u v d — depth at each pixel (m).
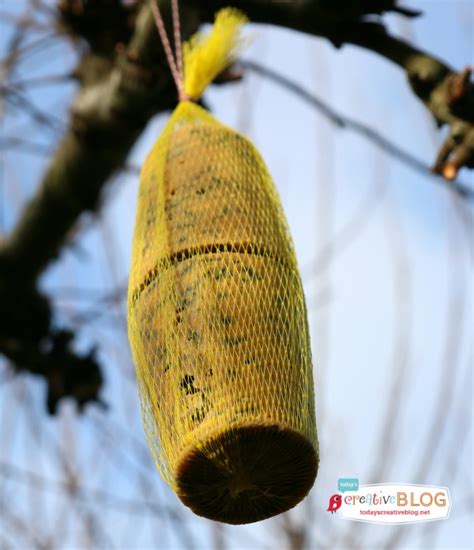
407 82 1.35
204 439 1.12
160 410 1.15
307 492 1.14
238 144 1.22
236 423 1.12
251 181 1.20
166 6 1.35
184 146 1.22
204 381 1.13
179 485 1.14
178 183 1.20
